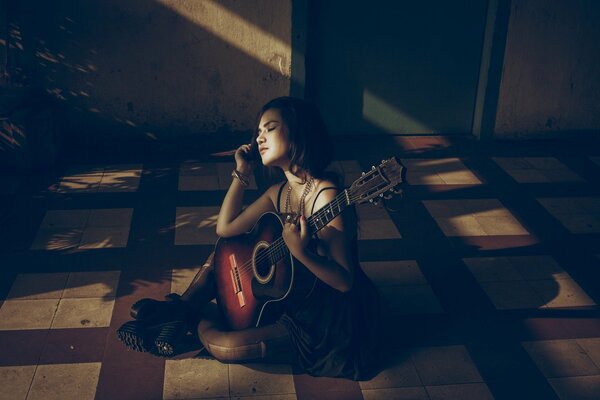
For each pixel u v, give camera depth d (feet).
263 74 21.86
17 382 11.93
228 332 12.15
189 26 21.13
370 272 15.62
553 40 22.53
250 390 11.95
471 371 12.60
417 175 20.72
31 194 18.69
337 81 22.72
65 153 21.38
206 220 17.66
